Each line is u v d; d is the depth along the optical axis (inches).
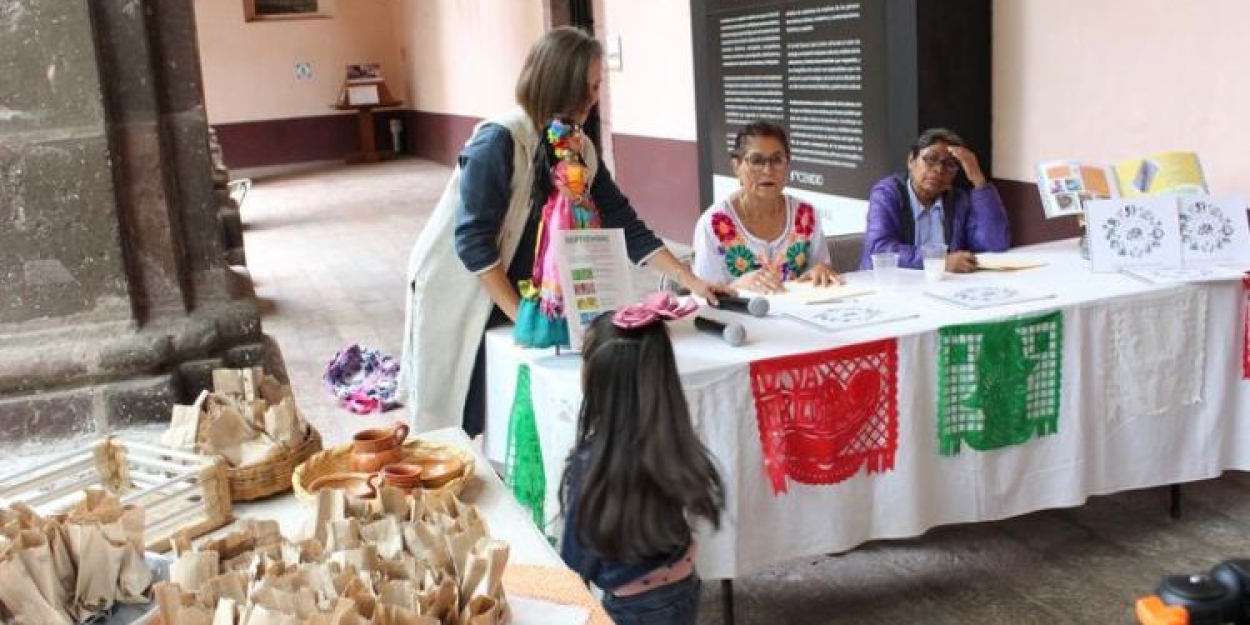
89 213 110.5
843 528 106.4
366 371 216.2
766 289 126.6
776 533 104.0
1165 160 132.1
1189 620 40.9
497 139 111.3
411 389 123.8
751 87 245.6
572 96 110.7
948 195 145.6
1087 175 133.9
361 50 732.0
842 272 156.3
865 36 201.8
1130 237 127.3
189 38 116.9
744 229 136.3
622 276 105.8
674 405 72.6
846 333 107.0
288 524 77.1
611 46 340.2
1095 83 168.1
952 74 185.0
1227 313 120.8
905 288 125.0
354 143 735.1
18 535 59.8
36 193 108.6
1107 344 115.7
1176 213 127.4
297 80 715.4
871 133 203.8
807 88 223.3
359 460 82.1
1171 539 128.0
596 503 73.0
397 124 744.3
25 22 105.5
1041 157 180.1
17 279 109.7
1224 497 138.3
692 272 133.7
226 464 79.1
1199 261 126.2
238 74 699.4
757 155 132.6
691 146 301.9
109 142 110.2
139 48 112.0
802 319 112.7
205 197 120.2
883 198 144.8
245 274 138.6
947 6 182.7
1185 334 118.9
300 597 52.0
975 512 112.8
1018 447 112.9
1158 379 118.4
